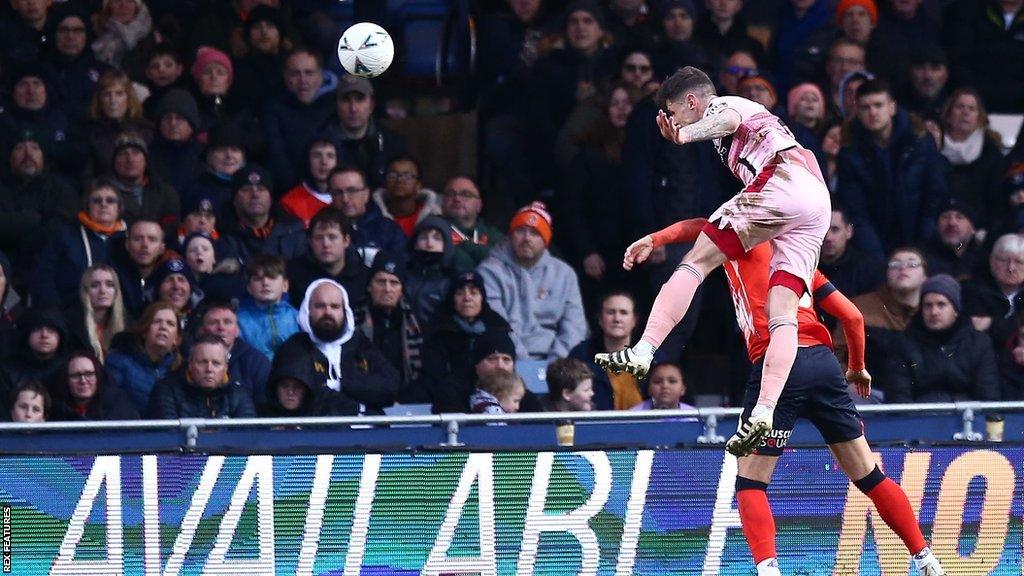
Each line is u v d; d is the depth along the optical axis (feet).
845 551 75.31
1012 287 101.40
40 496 72.90
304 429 79.41
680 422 81.66
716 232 67.05
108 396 87.56
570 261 114.62
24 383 85.40
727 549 74.90
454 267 105.70
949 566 76.02
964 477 76.28
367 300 99.09
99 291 96.78
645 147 107.34
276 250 105.29
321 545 73.67
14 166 111.34
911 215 111.24
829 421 69.62
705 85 68.33
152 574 73.10
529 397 89.15
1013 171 114.21
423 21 134.41
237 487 73.61
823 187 67.56
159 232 100.32
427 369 95.14
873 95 109.70
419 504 73.97
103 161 114.11
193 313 94.68
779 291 66.85
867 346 95.55
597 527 74.49
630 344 104.37
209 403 86.99
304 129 114.21
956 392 92.43
